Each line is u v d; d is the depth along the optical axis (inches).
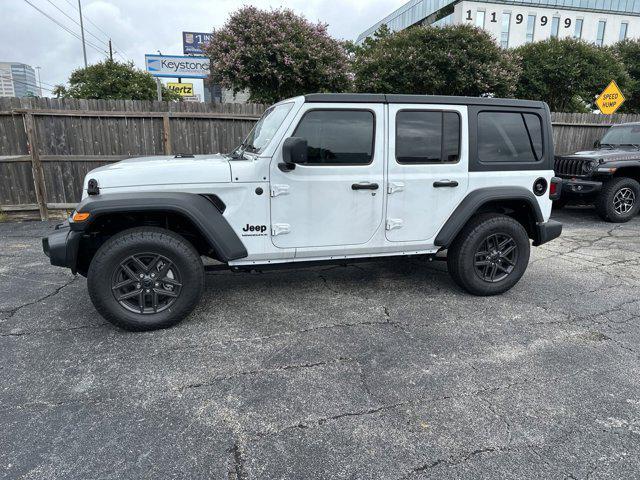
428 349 126.1
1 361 117.4
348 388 106.7
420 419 95.4
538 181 164.6
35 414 95.9
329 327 139.8
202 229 130.1
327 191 140.9
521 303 160.9
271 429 92.1
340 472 80.5
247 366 116.3
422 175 149.3
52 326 138.3
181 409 98.3
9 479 77.8
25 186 291.0
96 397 102.3
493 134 157.8
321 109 136.8
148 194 126.7
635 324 143.8
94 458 83.4
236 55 336.2
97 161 294.7
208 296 165.2
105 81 740.0
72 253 127.0
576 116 404.5
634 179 312.0
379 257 154.8
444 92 418.6
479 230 158.2
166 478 78.8
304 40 347.3
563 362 119.5
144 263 132.3
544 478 79.4
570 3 1873.8
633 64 557.0
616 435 90.7
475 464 82.7
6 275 185.6
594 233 278.8
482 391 105.9
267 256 141.9
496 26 1838.1
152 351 123.5
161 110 299.7
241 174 133.5
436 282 181.9
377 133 142.6
